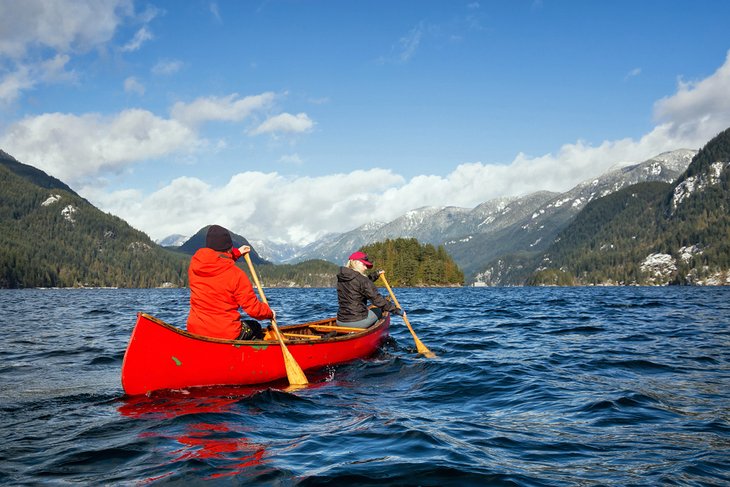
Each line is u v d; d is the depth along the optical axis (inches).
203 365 284.8
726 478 162.2
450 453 184.9
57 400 271.1
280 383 315.3
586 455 184.5
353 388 299.0
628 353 420.8
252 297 303.4
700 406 251.3
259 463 175.8
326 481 160.4
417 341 424.8
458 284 6417.3
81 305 1556.3
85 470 171.3
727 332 576.7
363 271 424.5
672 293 2603.3
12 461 179.8
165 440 201.5
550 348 454.0
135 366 264.8
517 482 159.8
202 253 300.5
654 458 180.5
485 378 319.6
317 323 462.9
